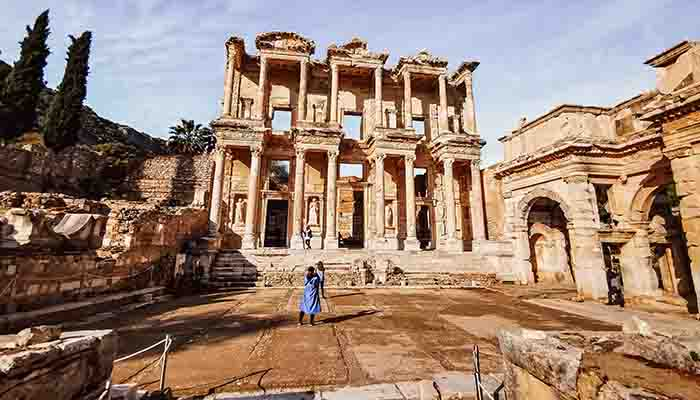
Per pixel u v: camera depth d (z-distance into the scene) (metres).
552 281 22.00
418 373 6.05
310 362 6.60
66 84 32.41
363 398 4.95
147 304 12.86
